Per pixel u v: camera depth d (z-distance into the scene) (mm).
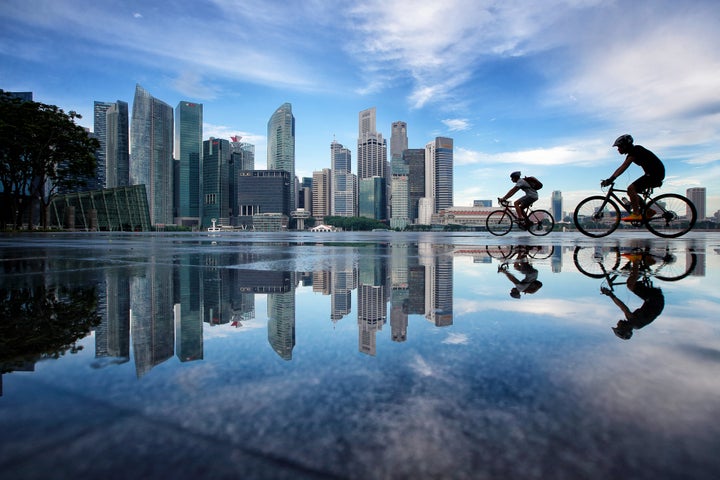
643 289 3365
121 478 762
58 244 11898
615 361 1521
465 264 5574
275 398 1176
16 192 40375
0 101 36906
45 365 1456
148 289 3469
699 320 2248
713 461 854
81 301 2896
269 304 2846
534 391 1235
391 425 1015
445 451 897
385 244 11781
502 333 1956
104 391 1208
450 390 1244
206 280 4031
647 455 879
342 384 1292
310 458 855
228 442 916
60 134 40281
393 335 1929
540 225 13195
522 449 906
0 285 3633
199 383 1289
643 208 9305
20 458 822
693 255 6793
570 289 3389
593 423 1025
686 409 1108
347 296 3162
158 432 954
